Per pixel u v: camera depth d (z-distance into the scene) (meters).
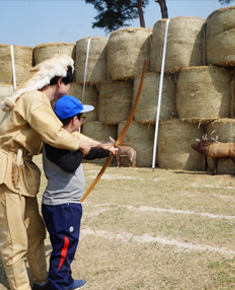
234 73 8.74
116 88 10.66
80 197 2.51
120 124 10.51
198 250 3.34
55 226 2.43
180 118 9.03
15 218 2.34
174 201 5.32
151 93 9.53
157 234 3.79
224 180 7.38
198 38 8.98
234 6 8.10
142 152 10.05
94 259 3.19
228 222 4.21
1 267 3.06
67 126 2.51
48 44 12.03
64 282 2.44
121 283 2.69
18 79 12.22
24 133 2.33
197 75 8.59
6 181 2.30
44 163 2.49
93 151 2.63
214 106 8.59
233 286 2.61
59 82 2.44
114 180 7.29
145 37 10.00
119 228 4.00
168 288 2.59
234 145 8.01
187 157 9.05
